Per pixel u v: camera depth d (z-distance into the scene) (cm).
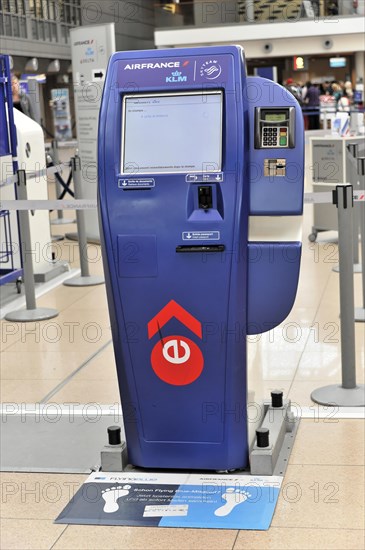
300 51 2275
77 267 771
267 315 312
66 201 500
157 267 307
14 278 647
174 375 313
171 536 274
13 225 688
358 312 548
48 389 437
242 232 301
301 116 303
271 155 302
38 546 272
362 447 338
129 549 267
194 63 303
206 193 301
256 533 273
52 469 331
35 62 2086
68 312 605
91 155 889
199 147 303
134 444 323
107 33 840
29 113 909
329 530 272
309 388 420
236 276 302
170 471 322
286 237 305
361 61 2673
